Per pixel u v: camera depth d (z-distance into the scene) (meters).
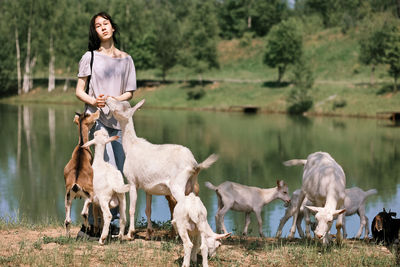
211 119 48.44
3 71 80.06
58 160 26.44
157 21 83.75
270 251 7.19
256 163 25.38
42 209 15.80
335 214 7.11
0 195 18.17
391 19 54.16
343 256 6.92
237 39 93.81
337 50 71.38
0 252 6.42
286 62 62.84
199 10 69.19
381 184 19.83
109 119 7.46
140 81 74.75
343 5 95.94
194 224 5.71
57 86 81.25
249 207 10.41
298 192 9.96
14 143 33.03
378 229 8.54
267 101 58.03
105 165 6.87
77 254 6.36
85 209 6.73
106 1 82.00
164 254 6.54
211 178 21.30
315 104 53.47
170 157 6.81
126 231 8.39
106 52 7.56
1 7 83.88
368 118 47.94
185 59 70.19
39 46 78.12
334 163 8.02
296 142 32.84
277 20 102.25
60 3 78.12
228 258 6.64
